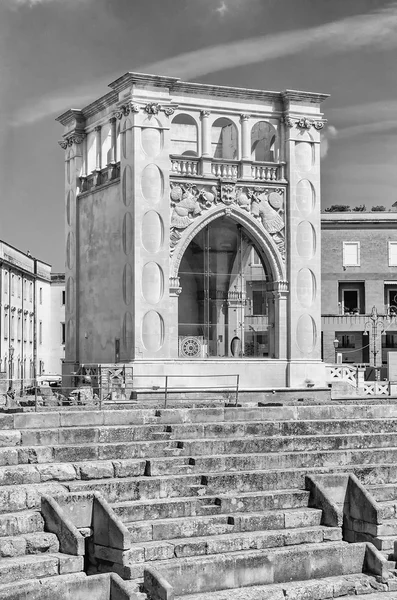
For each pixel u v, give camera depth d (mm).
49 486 29000
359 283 76125
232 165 51719
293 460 33500
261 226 51906
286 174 52750
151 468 31391
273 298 52531
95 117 54781
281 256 52344
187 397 48062
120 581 25641
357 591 28391
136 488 30188
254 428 35219
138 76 49156
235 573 27625
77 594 25328
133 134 49312
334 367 54531
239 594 26938
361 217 76000
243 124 52125
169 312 49562
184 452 32906
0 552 26500
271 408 37500
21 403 43094
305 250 52812
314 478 31953
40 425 33688
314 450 34781
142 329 49094
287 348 52312
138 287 49094
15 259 94125
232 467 32594
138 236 49156
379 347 75125
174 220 50000
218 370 50562
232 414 36844
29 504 28422
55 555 26844
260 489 31938
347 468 33375
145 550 27578
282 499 31344
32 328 102750
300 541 29938
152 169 49531
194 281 51031
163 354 49375
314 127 53250
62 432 32281
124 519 29000
